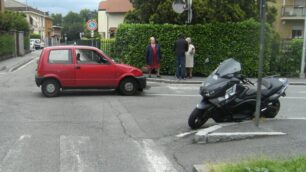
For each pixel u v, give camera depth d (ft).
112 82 46.52
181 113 36.17
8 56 115.14
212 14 85.81
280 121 30.78
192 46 65.10
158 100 43.80
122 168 20.20
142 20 95.81
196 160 21.47
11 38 118.93
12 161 21.01
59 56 45.39
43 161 21.08
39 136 26.58
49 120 32.01
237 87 28.71
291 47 72.59
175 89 53.88
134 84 47.14
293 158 19.81
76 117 33.42
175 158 22.04
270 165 18.39
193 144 25.09
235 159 20.90
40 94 46.98
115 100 43.21
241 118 29.71
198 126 29.32
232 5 88.17
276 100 31.50
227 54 69.36
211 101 28.40
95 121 31.94
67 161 21.16
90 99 43.62
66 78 45.19
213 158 21.54
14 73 73.87
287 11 144.15
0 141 25.16
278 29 145.79
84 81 45.68
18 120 31.86
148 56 64.39
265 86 31.30
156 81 63.26
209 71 69.56
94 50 46.32
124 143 25.31
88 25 99.50
